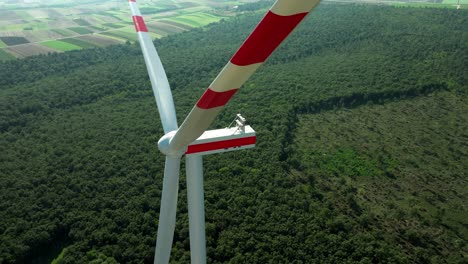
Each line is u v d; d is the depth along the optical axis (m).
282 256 64.06
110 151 95.50
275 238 67.38
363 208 79.69
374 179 90.00
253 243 66.06
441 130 110.81
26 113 117.69
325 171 92.69
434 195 83.94
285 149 98.06
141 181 83.12
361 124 116.31
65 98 127.69
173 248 66.62
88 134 104.12
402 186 87.31
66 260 64.62
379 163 95.81
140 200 76.81
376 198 83.25
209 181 82.94
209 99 20.86
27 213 74.00
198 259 33.50
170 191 29.94
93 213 74.31
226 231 69.44
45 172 85.94
